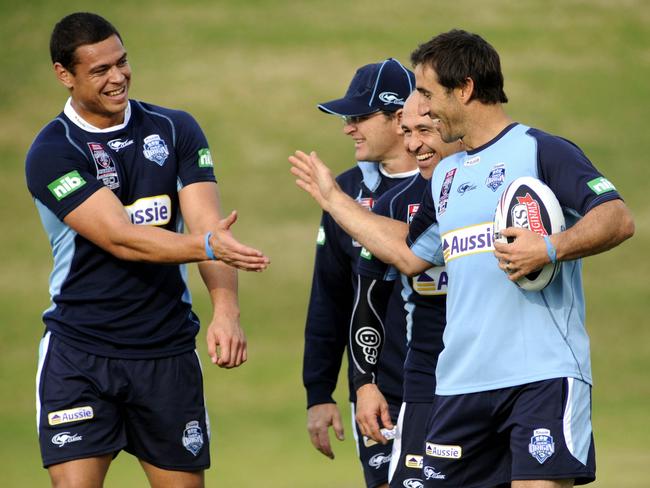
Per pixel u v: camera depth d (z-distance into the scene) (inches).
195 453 766.5
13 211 2787.9
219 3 4015.8
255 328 2250.2
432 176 691.4
